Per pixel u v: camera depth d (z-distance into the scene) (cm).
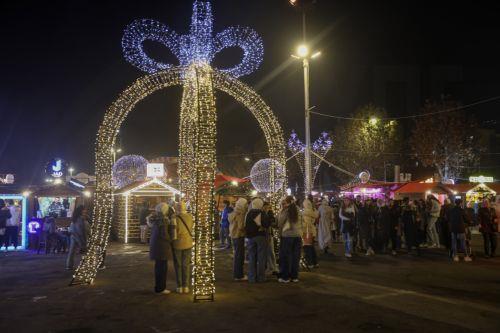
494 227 1509
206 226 916
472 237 2391
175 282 1067
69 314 768
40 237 1783
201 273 882
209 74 1013
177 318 736
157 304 834
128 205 2228
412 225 1579
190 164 1477
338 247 1845
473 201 2753
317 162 4138
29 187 2002
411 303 824
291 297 882
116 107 1150
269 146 1298
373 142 4303
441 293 920
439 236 1808
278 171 1293
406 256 1548
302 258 1257
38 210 2102
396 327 670
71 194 2059
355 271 1212
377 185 2855
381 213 1612
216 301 853
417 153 4169
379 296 887
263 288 978
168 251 929
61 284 1045
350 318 721
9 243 1964
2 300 876
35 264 1405
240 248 1092
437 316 731
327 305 811
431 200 1836
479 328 662
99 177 1139
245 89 1211
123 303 845
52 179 2200
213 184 957
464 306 801
